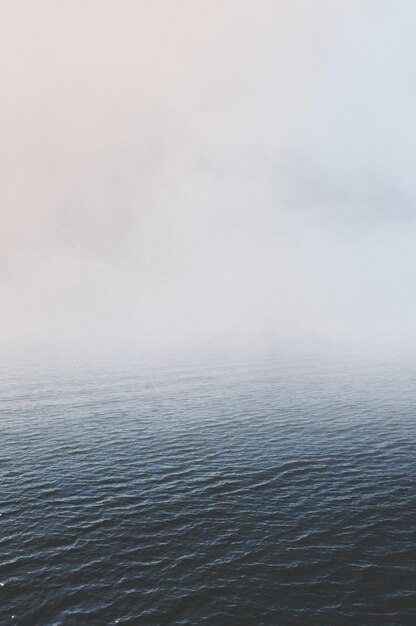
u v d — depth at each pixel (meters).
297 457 42.75
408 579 22.80
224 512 30.83
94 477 37.75
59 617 20.09
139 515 30.42
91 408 63.75
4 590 22.03
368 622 19.75
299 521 29.34
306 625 19.61
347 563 24.30
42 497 33.50
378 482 36.19
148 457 43.00
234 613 20.44
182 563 24.45
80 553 25.50
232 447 46.00
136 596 21.66
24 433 51.09
